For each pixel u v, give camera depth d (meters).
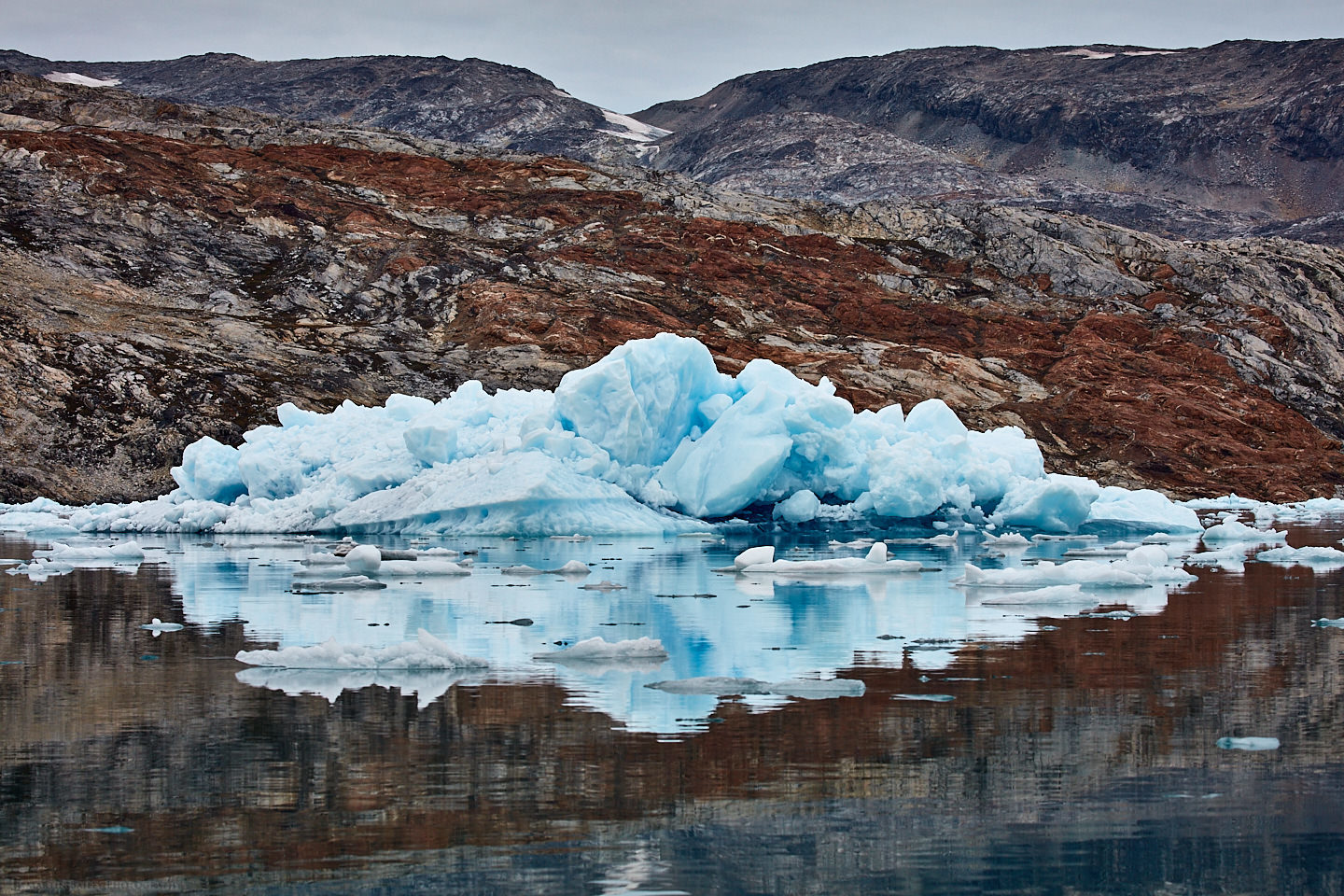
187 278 68.12
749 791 8.23
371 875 6.86
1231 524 34.66
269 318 65.19
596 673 11.98
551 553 26.12
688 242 82.06
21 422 47.97
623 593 18.72
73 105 92.75
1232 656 12.98
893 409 35.81
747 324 73.19
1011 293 82.69
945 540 29.64
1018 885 6.75
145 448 48.47
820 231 88.31
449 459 32.00
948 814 7.82
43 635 14.33
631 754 9.02
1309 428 69.50
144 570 22.11
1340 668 12.24
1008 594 18.64
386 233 77.81
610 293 73.44
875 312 76.75
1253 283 83.38
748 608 16.91
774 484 33.16
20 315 55.81
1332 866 7.02
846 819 7.74
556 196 87.38
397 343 64.38
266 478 33.31
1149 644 13.72
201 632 14.55
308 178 84.06
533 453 30.61
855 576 21.36
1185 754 9.08
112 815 7.77
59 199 71.69
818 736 9.52
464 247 77.75
